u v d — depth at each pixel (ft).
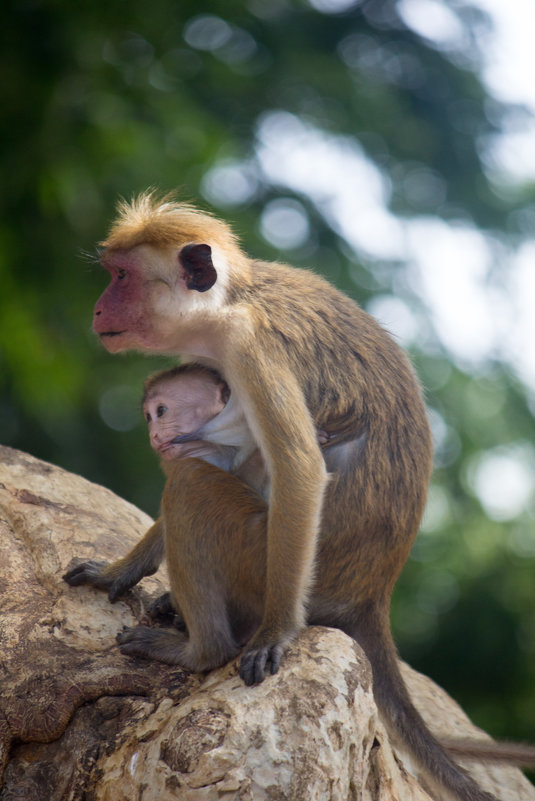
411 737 31.73
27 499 38.19
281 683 26.50
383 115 110.42
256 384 30.09
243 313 31.35
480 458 98.22
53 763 27.66
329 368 31.53
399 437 32.01
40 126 79.77
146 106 87.56
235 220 88.89
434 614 104.17
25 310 78.89
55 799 26.99
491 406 99.91
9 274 79.20
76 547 35.76
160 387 34.14
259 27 109.09
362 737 26.68
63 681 28.73
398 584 97.14
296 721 25.45
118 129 80.33
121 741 27.27
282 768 24.66
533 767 33.96
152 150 82.89
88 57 83.10
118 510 40.60
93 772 26.89
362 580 31.65
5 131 79.82
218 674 29.22
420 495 32.37
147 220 33.78
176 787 24.56
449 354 99.91
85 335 85.66
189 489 30.83
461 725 39.52
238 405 32.94
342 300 33.83
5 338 78.33
